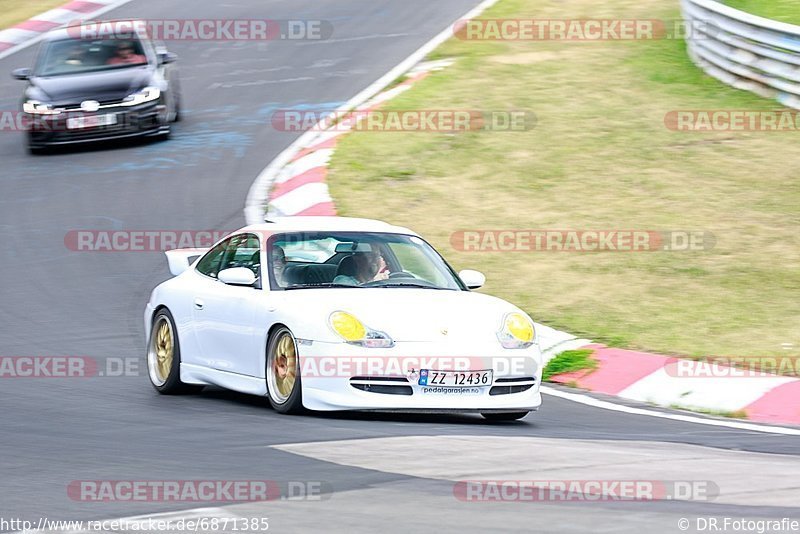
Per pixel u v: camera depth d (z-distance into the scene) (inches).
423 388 1016.2
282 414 1056.8
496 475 793.6
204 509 695.1
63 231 1967.3
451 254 1795.0
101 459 852.6
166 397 1197.7
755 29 2488.9
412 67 2960.1
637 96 2596.0
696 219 1905.8
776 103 2472.9
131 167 2319.1
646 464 853.2
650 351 1382.9
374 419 1044.5
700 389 1254.3
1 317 1578.5
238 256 1189.1
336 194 2064.5
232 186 2164.1
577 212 1967.3
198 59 3228.3
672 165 2169.0
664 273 1683.1
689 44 2918.3
